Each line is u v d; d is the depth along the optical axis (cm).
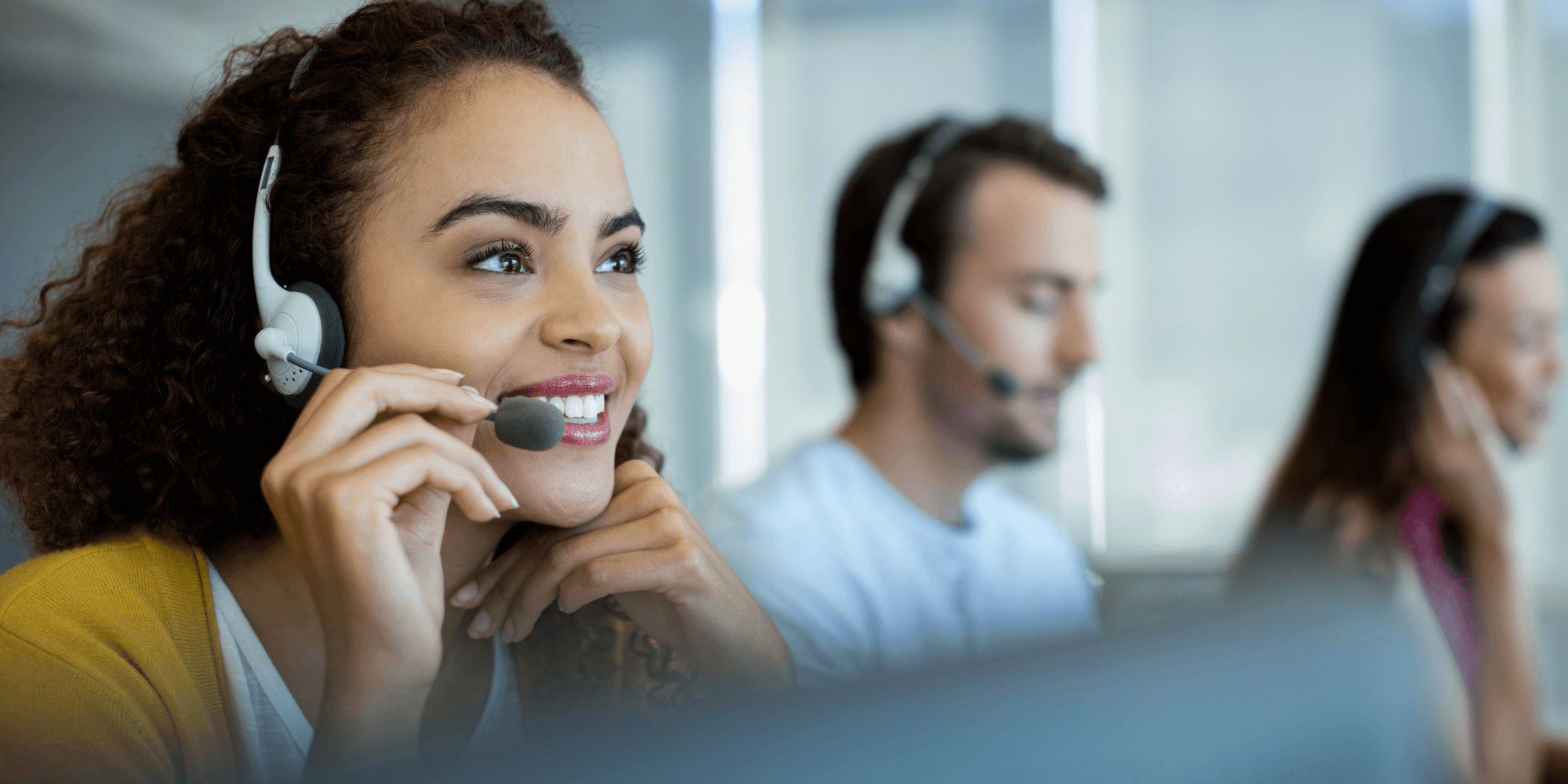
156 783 73
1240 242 359
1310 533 196
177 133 94
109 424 85
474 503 71
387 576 68
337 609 69
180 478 84
